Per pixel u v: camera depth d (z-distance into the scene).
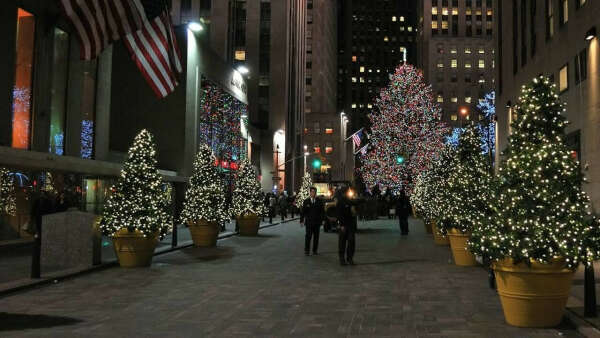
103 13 12.88
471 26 138.25
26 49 21.22
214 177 21.03
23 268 13.56
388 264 15.05
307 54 113.56
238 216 25.89
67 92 24.03
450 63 133.62
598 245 7.59
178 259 16.19
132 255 14.16
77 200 24.00
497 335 7.20
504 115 38.59
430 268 14.18
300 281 11.95
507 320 7.84
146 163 15.09
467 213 14.09
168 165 37.44
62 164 21.25
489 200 8.84
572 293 9.80
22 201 20.17
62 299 9.84
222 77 47.88
